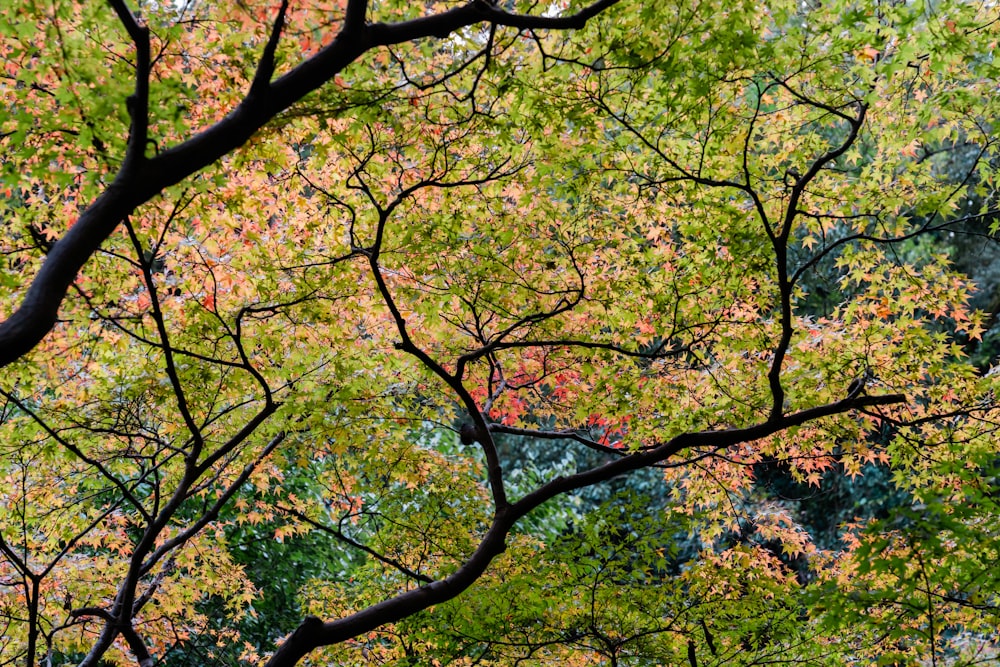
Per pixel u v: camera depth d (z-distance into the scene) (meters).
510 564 5.59
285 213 5.45
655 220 5.99
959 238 11.30
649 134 4.89
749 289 5.60
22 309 2.40
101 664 8.09
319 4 4.07
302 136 4.79
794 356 5.61
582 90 4.66
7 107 4.25
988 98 5.10
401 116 4.77
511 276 5.45
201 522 6.00
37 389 5.57
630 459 5.00
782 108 5.15
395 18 4.36
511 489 10.46
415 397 6.46
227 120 2.99
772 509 10.52
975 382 5.49
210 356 5.27
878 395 5.47
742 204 5.80
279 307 5.22
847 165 7.35
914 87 5.20
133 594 5.02
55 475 5.96
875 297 5.68
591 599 4.87
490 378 5.83
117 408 5.34
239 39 4.09
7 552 4.82
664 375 6.11
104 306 5.00
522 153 5.21
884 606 4.54
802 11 4.96
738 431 4.92
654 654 4.96
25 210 4.61
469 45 4.74
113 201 2.70
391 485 6.36
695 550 11.53
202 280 5.39
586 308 5.71
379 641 6.03
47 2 3.57
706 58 4.31
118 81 3.43
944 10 4.35
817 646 4.86
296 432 5.73
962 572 4.10
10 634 6.03
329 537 10.10
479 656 5.56
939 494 4.19
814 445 5.95
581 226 5.60
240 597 7.39
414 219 5.38
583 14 3.64
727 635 4.90
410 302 5.62
